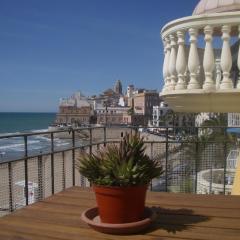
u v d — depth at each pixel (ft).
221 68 12.38
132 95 446.60
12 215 7.66
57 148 16.19
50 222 7.17
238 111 13.33
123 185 6.24
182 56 12.74
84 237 6.32
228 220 7.34
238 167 15.64
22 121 614.75
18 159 13.93
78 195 9.45
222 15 11.78
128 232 6.42
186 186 17.62
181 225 6.98
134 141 6.72
